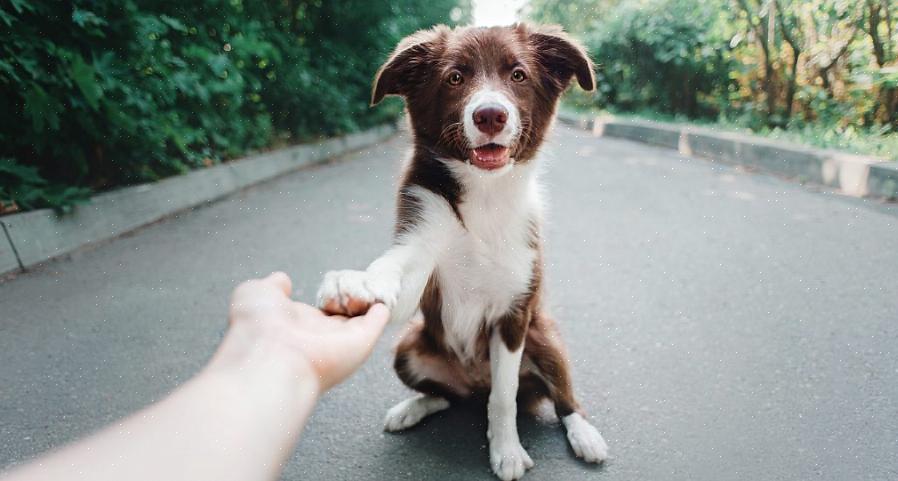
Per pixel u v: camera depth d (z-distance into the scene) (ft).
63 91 4.46
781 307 3.26
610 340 3.00
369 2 10.98
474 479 2.07
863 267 3.72
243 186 7.04
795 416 2.31
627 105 14.53
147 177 5.69
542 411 2.54
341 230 5.05
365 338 1.34
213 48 7.03
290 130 9.53
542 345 2.39
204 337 3.08
